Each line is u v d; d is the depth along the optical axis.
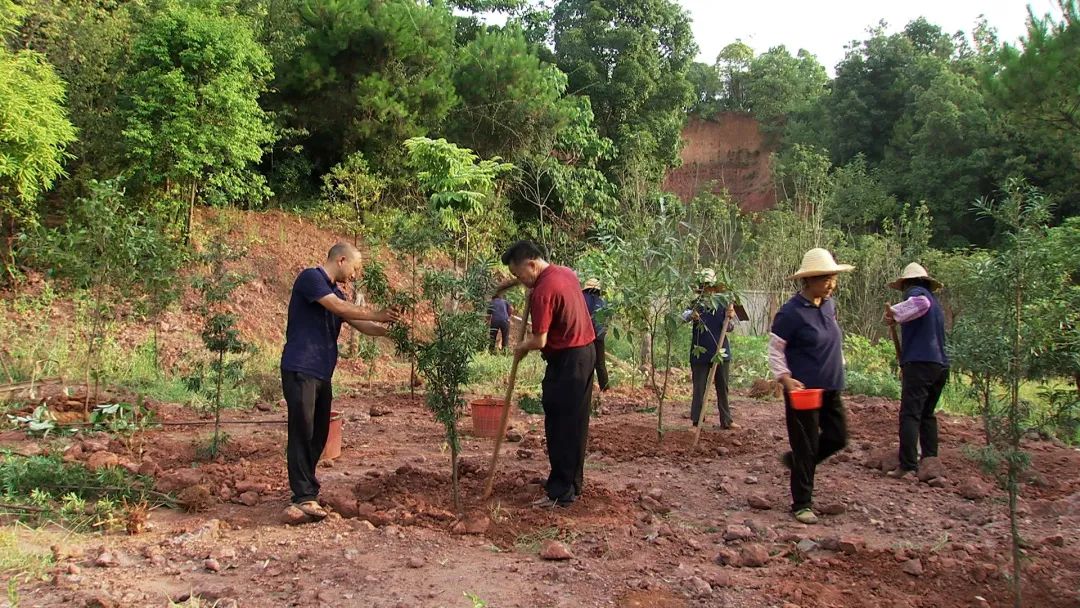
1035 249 4.14
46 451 6.60
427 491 5.85
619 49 28.36
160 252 8.54
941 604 4.16
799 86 52.06
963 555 4.78
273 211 19.11
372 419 9.19
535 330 5.43
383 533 4.92
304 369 5.25
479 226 17.20
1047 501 5.99
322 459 6.93
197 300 14.46
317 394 5.40
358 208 18.69
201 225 16.55
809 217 25.02
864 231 34.28
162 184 15.40
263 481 6.01
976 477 6.51
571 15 31.02
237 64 15.27
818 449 5.88
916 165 35.28
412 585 4.19
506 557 4.66
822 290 5.76
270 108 20.03
